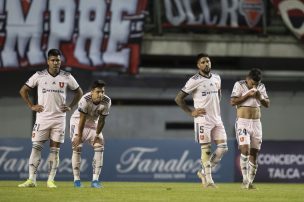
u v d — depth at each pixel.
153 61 94.06
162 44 88.56
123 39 83.56
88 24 83.06
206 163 40.03
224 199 29.53
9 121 88.81
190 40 89.00
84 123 39.38
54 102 38.69
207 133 39.62
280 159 69.06
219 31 89.56
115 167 67.31
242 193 34.59
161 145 68.31
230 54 89.75
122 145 67.69
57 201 27.27
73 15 82.69
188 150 68.50
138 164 67.75
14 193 32.28
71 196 30.55
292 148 69.44
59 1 82.38
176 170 68.12
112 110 90.38
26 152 66.50
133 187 43.66
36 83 38.75
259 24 88.81
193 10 87.62
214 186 40.34
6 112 88.81
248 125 40.06
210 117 39.75
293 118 93.50
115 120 90.38
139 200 28.48
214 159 40.56
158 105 91.44
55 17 82.38
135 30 83.62
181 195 32.38
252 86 39.91
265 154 68.81
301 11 87.75
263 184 62.44
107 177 67.12
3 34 81.44
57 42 82.38
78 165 40.72
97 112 39.56
